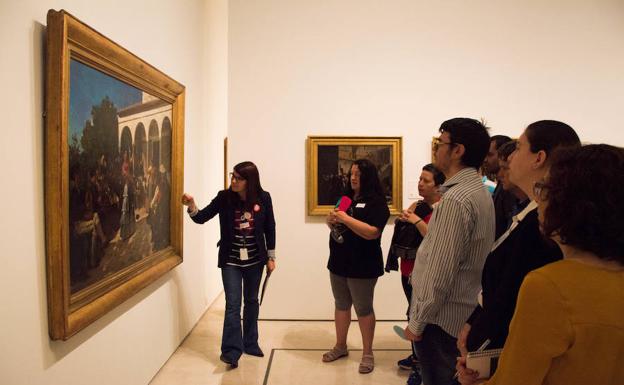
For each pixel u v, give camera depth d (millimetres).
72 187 1815
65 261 1718
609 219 752
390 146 4141
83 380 1989
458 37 4188
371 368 3055
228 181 5238
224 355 3115
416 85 4188
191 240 3766
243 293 3344
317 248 4191
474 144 1747
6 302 1479
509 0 4199
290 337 3754
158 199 2891
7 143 1479
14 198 1515
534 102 4242
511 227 1342
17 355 1535
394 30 4168
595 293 771
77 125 1848
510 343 859
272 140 4160
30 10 1590
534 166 1317
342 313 3205
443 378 1767
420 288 1773
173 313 3305
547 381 809
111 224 2191
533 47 4219
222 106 5082
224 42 5156
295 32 4137
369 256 2918
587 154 812
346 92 4168
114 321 2314
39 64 1648
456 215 1685
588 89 4258
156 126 2820
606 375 762
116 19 2289
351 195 3045
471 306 1756
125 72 2295
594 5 4219
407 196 4199
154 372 2914
